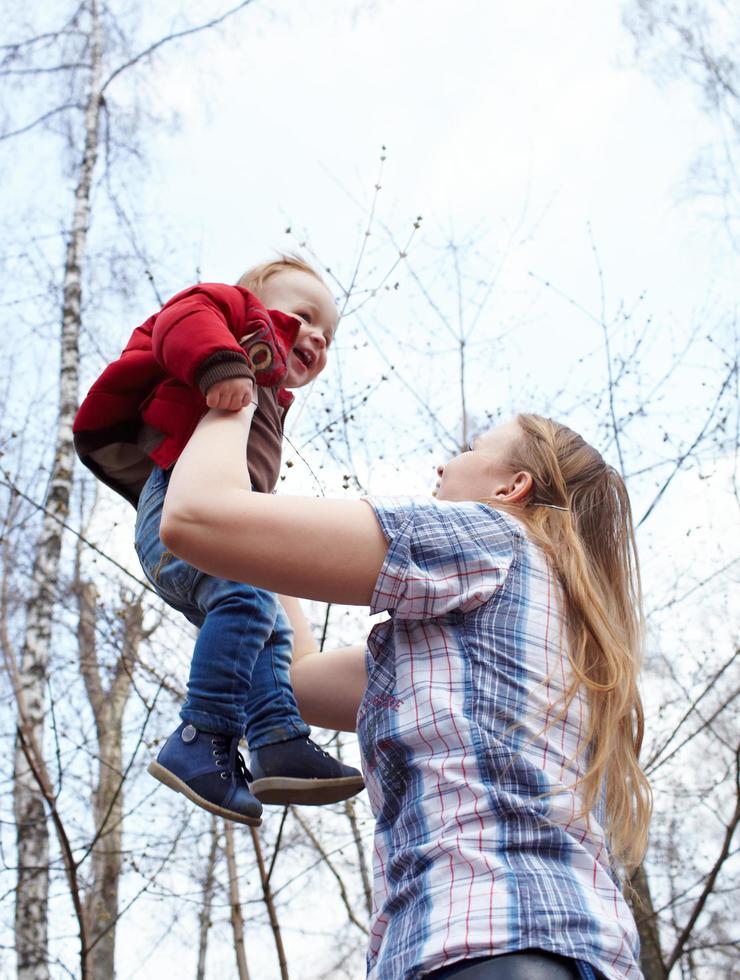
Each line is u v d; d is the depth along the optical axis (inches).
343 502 60.7
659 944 233.1
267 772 78.4
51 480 315.6
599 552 71.1
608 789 60.5
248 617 79.2
